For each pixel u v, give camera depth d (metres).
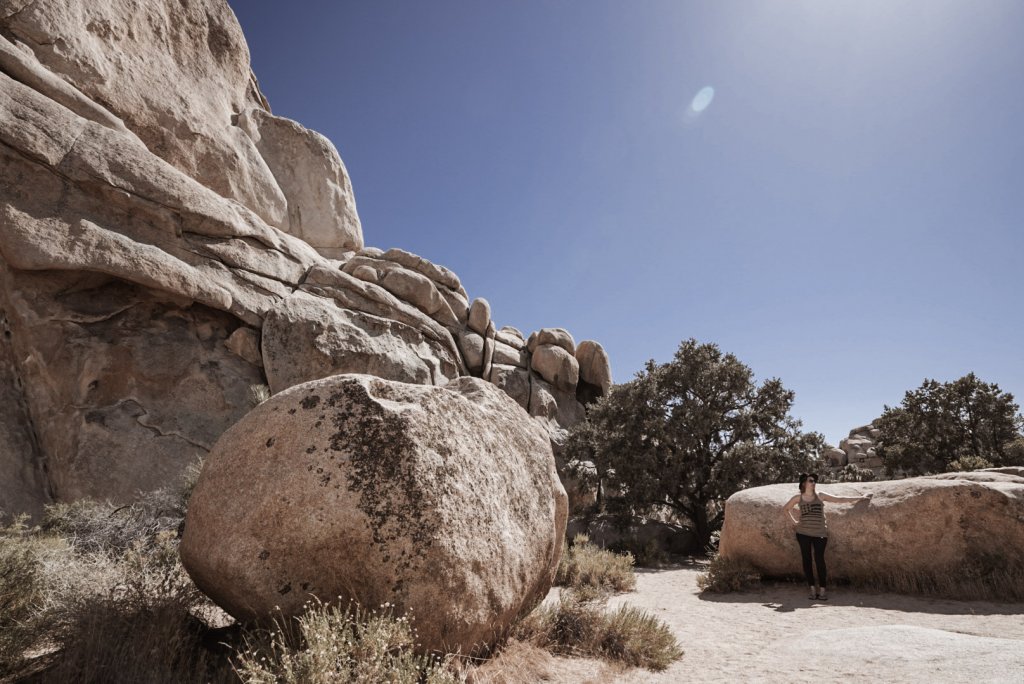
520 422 5.05
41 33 14.81
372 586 3.32
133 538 7.18
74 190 12.87
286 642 3.21
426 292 20.78
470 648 3.73
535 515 4.64
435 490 3.54
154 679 3.06
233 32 22.11
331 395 3.67
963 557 7.88
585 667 4.31
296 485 3.34
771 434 18.25
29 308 11.86
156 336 13.66
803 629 5.92
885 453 24.28
